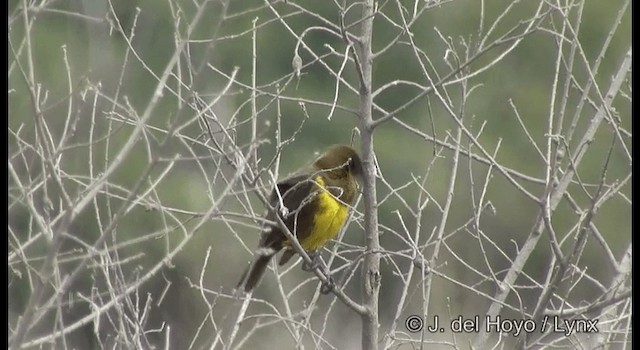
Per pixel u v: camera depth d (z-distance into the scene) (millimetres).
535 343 9484
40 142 8289
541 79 23000
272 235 10828
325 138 21141
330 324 15992
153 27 17875
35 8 8656
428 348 13578
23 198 8914
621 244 20500
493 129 23516
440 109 22219
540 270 21031
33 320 7590
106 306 8312
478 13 21047
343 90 20688
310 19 20609
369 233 10320
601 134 21969
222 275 15867
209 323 15281
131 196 7242
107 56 15578
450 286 15023
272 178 9133
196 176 20781
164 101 17531
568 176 9961
